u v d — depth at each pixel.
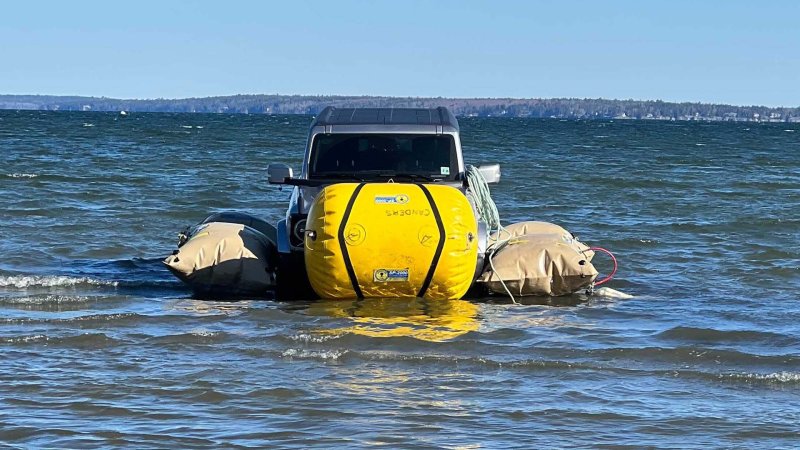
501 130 105.44
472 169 12.80
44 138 57.66
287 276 12.62
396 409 8.05
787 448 7.32
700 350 9.95
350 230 11.28
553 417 7.92
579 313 11.78
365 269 11.34
